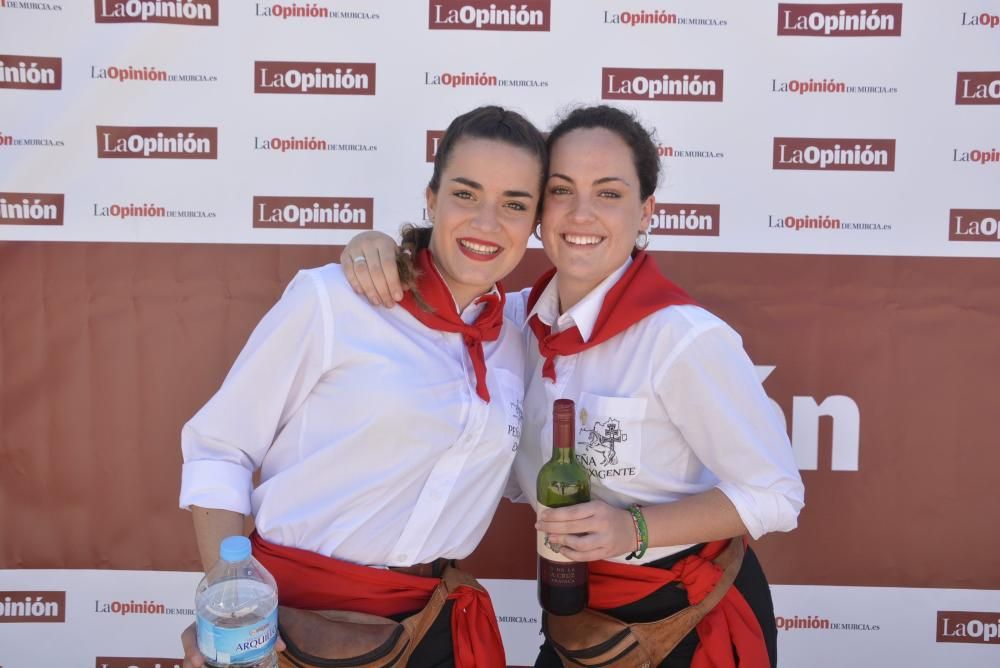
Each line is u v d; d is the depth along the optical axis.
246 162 2.14
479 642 1.45
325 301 1.37
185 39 2.11
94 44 2.10
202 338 2.19
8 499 2.21
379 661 1.29
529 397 1.64
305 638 1.29
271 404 1.39
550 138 1.51
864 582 2.23
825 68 2.10
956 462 2.18
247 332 2.19
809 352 2.18
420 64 2.12
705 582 1.47
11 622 2.23
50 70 2.10
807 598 2.24
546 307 1.61
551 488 1.42
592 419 1.49
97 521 2.22
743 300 2.18
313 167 2.15
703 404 1.42
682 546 1.51
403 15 2.11
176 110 2.12
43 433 2.20
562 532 1.37
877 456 2.19
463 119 1.44
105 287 2.17
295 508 1.39
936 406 2.17
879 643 2.23
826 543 2.22
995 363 2.15
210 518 1.35
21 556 2.22
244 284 2.18
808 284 2.16
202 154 2.14
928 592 2.21
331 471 1.38
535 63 2.12
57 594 2.24
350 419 1.37
